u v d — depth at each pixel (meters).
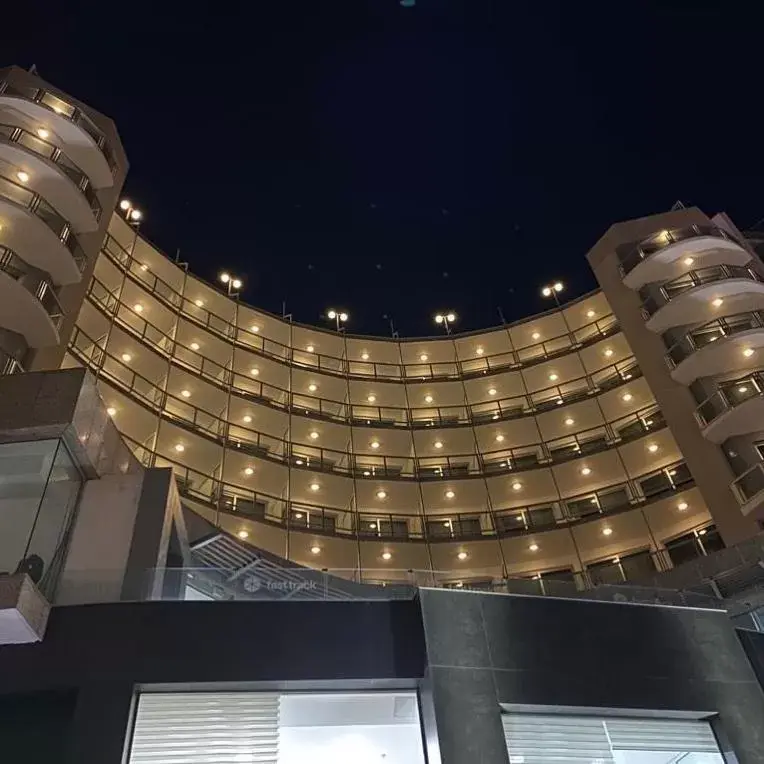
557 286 54.09
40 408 14.04
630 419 40.94
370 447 42.69
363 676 11.22
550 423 42.34
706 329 33.59
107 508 14.64
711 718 11.91
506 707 11.08
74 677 10.70
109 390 32.81
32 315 25.05
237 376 41.91
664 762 11.34
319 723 11.16
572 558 37.03
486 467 42.12
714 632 12.84
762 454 29.44
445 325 56.31
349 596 12.51
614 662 11.94
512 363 46.78
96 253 31.09
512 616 12.15
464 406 45.72
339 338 48.47
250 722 10.88
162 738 10.52
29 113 30.23
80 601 11.78
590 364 44.97
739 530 28.23
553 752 11.01
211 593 12.18
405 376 48.03
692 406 32.19
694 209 41.59
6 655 10.91
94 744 9.98
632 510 35.84
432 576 13.89
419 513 40.09
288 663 11.17
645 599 13.71
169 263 42.84
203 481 35.47
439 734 10.44
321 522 37.22
